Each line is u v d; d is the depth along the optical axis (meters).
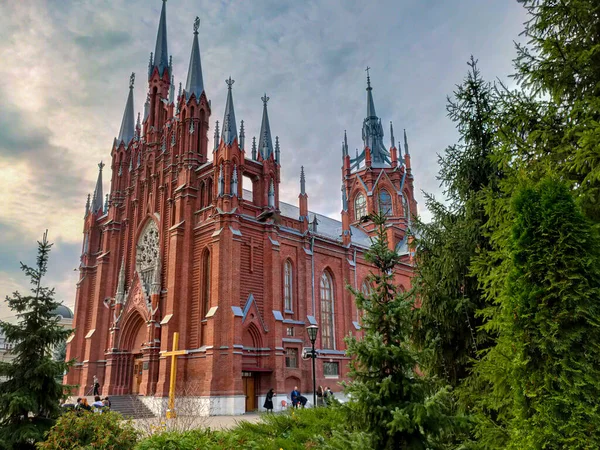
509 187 11.89
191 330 45.38
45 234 24.72
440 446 9.36
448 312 16.83
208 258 46.75
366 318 10.55
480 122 17.97
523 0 12.58
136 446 16.19
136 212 57.47
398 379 9.73
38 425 21.17
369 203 81.94
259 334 45.56
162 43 63.31
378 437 9.16
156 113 59.22
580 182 11.57
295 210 66.50
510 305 9.97
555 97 12.00
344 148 89.56
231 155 47.25
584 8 11.54
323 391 42.84
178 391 38.91
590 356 8.84
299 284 51.75
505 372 10.46
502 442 10.62
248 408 43.41
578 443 8.43
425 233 19.25
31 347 22.38
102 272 59.06
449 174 18.73
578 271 9.19
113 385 51.06
